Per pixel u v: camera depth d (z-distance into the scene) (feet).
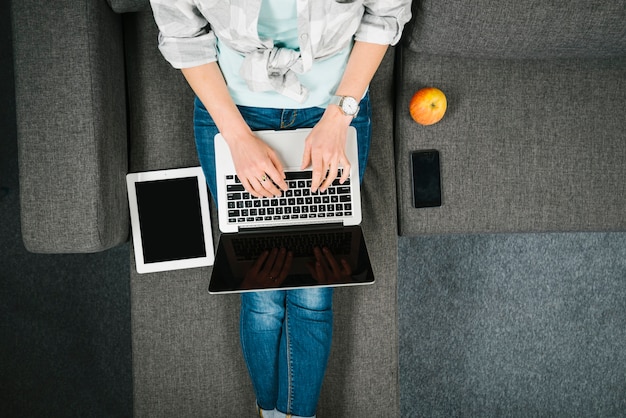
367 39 3.51
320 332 4.04
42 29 3.79
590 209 4.38
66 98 3.82
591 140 4.35
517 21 3.81
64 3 3.77
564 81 4.33
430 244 5.50
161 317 4.36
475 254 5.52
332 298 4.36
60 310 5.39
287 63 3.44
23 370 5.37
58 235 3.88
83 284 5.38
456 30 3.90
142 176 4.28
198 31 3.40
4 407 5.36
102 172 3.89
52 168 3.84
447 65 4.29
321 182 3.94
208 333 4.40
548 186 4.36
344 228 3.97
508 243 5.53
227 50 3.62
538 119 4.33
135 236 4.29
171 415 4.40
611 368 5.57
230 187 3.92
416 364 5.51
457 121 4.32
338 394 4.43
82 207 3.86
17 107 3.84
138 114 4.35
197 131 4.07
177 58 3.45
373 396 4.44
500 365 5.53
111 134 4.02
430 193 4.33
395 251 4.40
